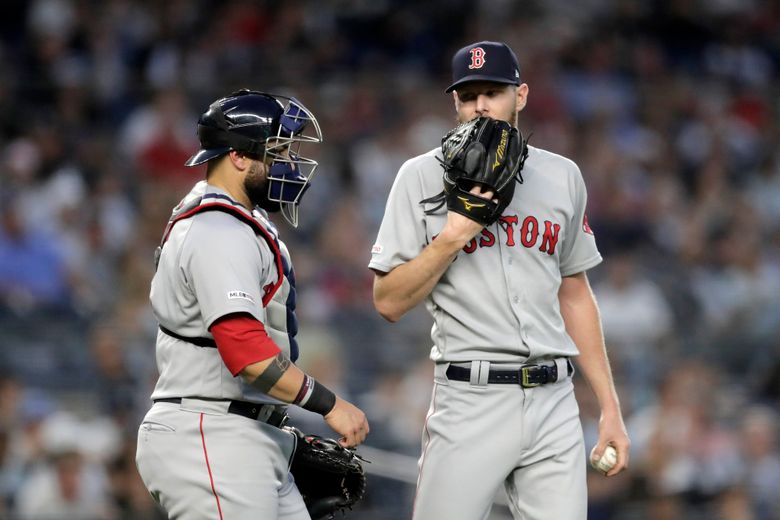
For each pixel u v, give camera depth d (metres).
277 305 14.16
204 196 13.91
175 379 13.91
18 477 26.83
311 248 35.91
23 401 27.81
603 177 41.25
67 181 35.31
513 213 14.35
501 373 14.16
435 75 45.75
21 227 33.19
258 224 13.88
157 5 44.16
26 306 31.66
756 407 30.58
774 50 53.53
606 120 44.03
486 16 47.97
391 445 28.34
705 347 31.34
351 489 15.56
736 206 42.53
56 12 43.00
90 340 29.39
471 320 14.23
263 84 39.25
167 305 13.88
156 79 39.31
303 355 29.27
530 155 14.79
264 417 14.09
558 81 45.19
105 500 26.73
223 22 44.44
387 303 14.23
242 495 13.66
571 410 14.60
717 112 45.72
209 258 13.37
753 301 38.47
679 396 30.20
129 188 36.25
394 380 29.42
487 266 14.23
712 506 29.09
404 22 47.09
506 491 14.94
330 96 39.31
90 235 34.56
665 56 50.72
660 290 37.38
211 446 13.71
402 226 14.34
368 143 38.81
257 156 14.09
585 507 14.36
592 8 50.38
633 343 31.09
